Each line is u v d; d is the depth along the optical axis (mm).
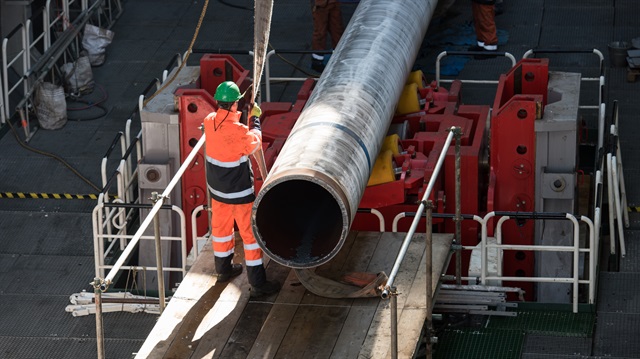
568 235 12078
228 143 9406
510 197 12078
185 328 9492
